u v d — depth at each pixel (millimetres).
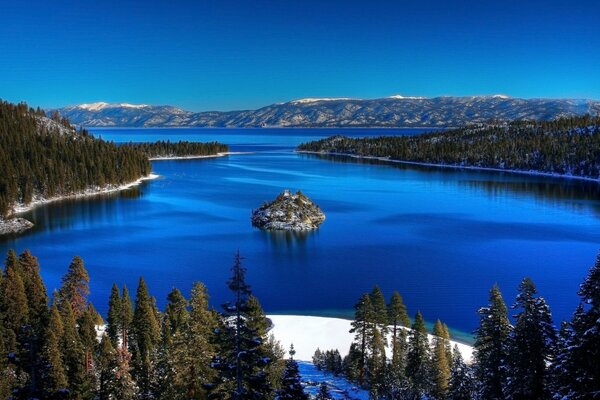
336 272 94938
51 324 46469
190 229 134125
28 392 32469
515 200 186625
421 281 89250
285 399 26938
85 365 48781
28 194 175000
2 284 52906
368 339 57125
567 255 106688
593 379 22719
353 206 171625
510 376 30562
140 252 109438
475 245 115812
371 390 49375
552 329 29750
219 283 88000
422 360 50781
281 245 115938
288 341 64188
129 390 41938
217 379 23016
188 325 38406
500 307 35906
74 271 61969
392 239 121938
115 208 170750
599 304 22812
